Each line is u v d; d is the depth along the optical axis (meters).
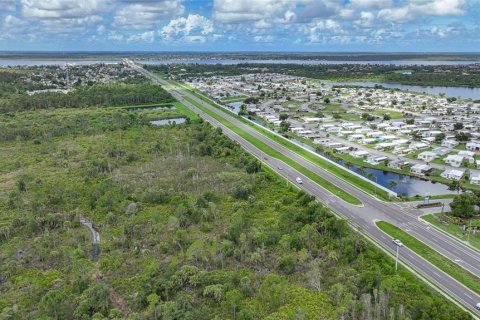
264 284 111.38
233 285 116.12
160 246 138.00
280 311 104.62
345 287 111.38
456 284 119.38
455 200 168.25
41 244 141.75
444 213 169.25
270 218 159.50
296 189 193.38
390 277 116.12
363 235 147.75
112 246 140.00
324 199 185.62
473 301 111.44
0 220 157.88
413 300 105.12
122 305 110.06
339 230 143.88
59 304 107.00
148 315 104.38
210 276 118.12
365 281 114.12
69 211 167.88
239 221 146.00
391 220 163.12
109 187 188.12
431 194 196.88
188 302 107.00
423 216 166.75
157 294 112.56
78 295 112.88
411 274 123.12
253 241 140.25
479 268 127.81
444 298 111.81
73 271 123.31
